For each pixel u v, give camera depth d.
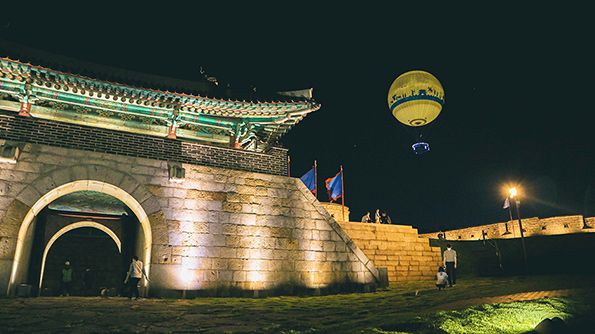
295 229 15.00
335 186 26.36
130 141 13.78
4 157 11.61
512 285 12.15
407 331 6.83
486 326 7.20
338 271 15.09
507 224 34.91
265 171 15.85
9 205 11.45
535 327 7.09
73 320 7.59
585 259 21.00
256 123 18.03
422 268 20.73
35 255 14.09
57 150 12.55
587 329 7.59
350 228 20.00
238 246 13.89
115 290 20.77
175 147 14.45
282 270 14.23
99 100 15.77
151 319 8.12
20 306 8.96
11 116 12.38
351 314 9.41
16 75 13.73
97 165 12.91
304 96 17.86
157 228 12.98
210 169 14.49
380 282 15.62
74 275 23.17
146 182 13.39
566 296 9.40
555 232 32.72
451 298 10.90
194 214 13.66
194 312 9.33
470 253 23.08
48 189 12.05
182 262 12.93
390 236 20.70
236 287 13.38
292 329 7.41
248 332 7.09
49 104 15.65
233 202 14.39
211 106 16.48
